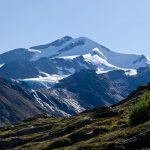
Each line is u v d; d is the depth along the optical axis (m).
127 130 67.31
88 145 64.06
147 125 65.62
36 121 187.75
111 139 65.81
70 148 72.25
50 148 86.31
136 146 55.31
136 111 72.38
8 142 125.94
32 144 106.62
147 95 75.25
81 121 111.94
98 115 115.81
